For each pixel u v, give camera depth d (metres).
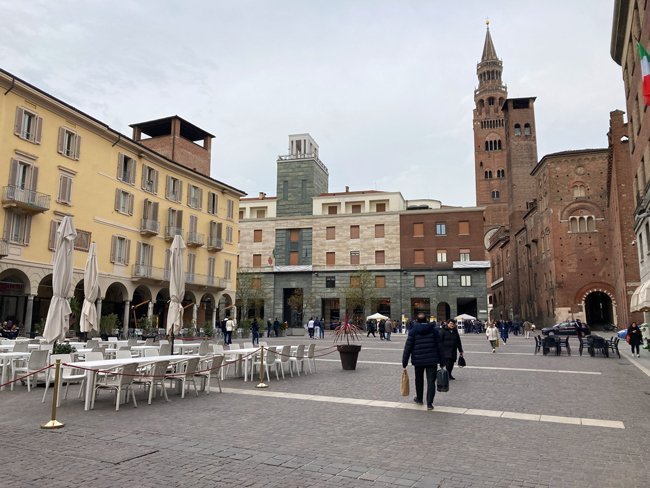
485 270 65.19
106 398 12.59
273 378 16.50
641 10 25.20
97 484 6.18
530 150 101.12
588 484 6.26
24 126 33.56
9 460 7.15
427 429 9.18
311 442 8.22
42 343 20.39
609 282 61.75
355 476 6.53
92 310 19.56
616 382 15.56
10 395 12.91
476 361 22.73
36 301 37.28
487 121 121.69
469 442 8.26
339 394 13.20
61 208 35.94
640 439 8.48
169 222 46.72
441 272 66.44
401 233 68.31
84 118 37.47
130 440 8.30
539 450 7.78
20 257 32.78
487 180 119.94
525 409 11.12
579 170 64.81
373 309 66.88
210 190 52.94
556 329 51.19
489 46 124.88
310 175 78.25
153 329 39.31
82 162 37.84
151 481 6.30
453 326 16.16
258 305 70.38
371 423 9.67
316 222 71.50
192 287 49.84
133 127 55.88
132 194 43.06
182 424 9.56
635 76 29.17
